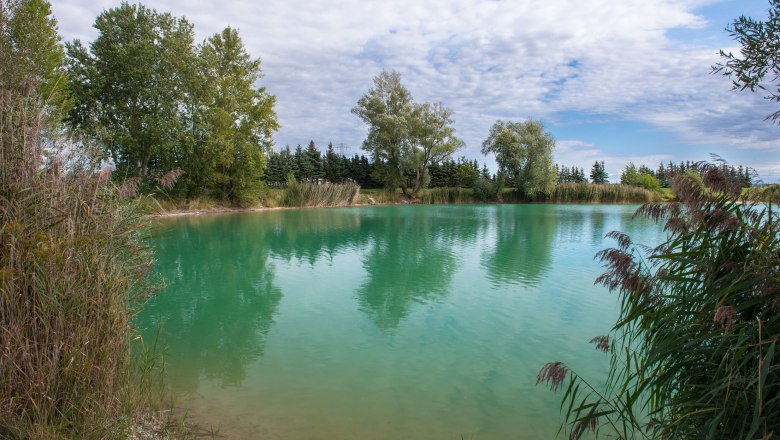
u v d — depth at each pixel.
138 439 3.31
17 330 2.97
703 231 2.55
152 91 24.31
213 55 29.02
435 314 7.45
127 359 3.66
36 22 12.49
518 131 42.53
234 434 3.75
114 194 3.91
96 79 23.62
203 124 26.66
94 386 3.24
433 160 44.88
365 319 7.18
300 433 3.83
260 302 8.16
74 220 3.42
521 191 43.78
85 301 3.24
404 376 5.09
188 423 3.88
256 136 31.73
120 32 24.48
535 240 16.16
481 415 4.22
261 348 5.92
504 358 5.58
